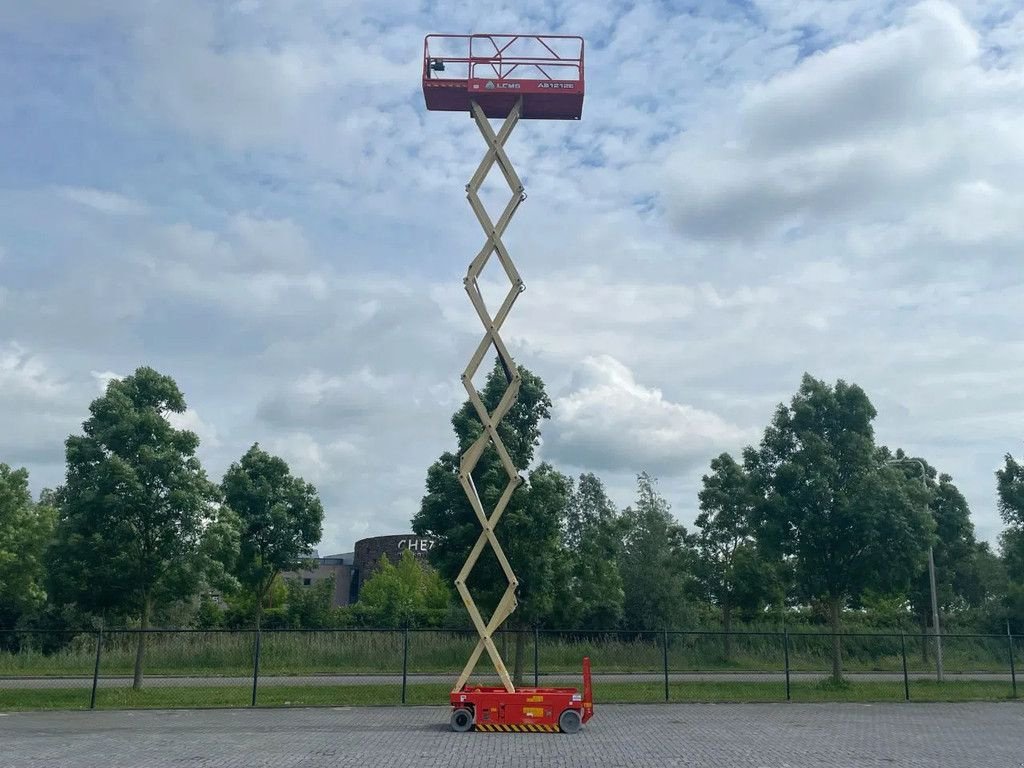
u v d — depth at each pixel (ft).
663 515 166.61
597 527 103.91
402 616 168.66
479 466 90.22
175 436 90.33
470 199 69.05
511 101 71.20
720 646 137.69
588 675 63.57
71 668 112.78
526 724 61.52
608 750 52.39
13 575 143.54
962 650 140.77
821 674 115.14
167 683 94.43
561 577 90.02
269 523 137.18
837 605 99.25
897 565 95.40
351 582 298.97
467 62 70.69
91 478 86.69
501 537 87.15
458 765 46.78
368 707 77.66
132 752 51.85
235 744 55.21
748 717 71.26
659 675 108.68
